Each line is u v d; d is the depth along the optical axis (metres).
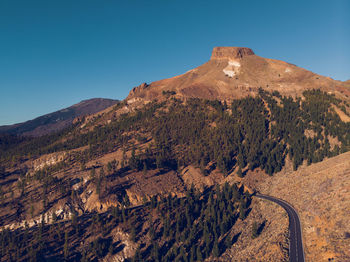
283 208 106.00
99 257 101.62
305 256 71.19
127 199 129.38
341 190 87.25
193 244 102.56
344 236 68.19
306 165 147.88
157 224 114.88
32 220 123.56
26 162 194.75
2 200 138.38
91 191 136.25
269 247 81.69
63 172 157.75
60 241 106.94
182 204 124.62
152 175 149.25
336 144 157.00
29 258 97.75
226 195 129.50
